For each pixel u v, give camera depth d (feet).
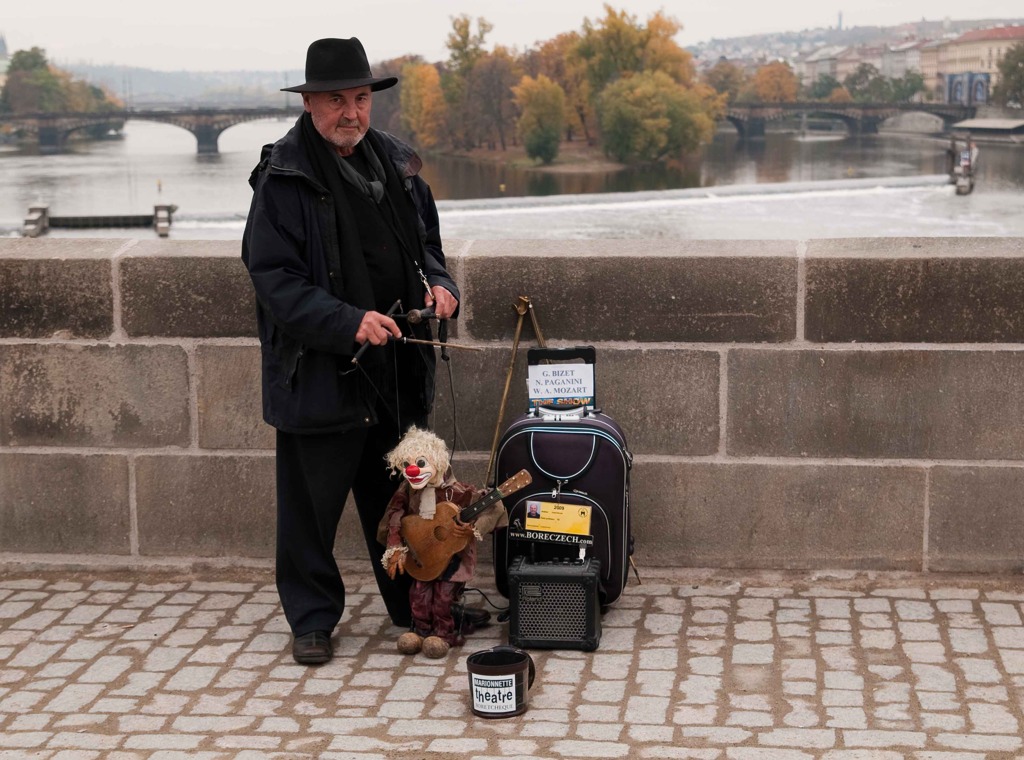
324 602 13.33
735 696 11.93
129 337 15.79
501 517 13.33
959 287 14.65
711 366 15.17
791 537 15.43
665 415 15.35
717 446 15.35
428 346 13.07
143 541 16.24
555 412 13.99
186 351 15.78
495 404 15.62
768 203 215.72
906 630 13.56
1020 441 14.90
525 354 15.46
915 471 15.11
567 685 12.32
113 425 16.02
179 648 13.55
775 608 14.35
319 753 10.92
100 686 12.54
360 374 12.55
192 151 638.53
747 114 605.73
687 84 478.59
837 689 12.03
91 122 610.24
